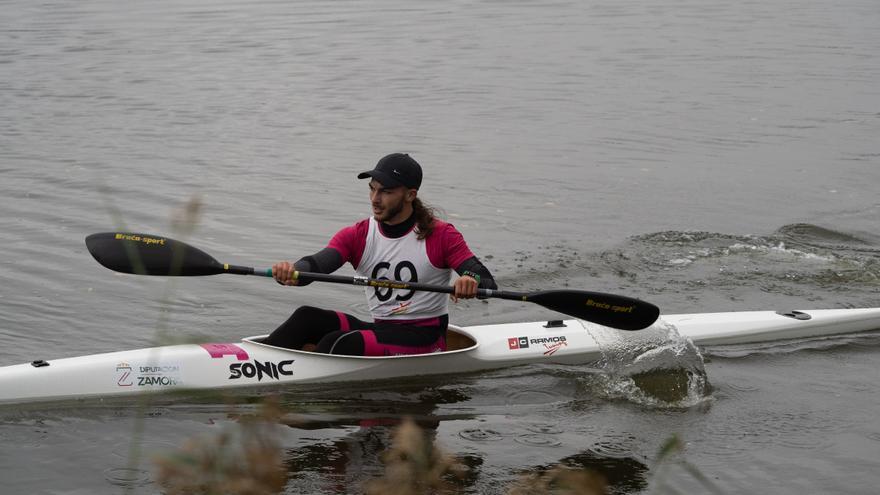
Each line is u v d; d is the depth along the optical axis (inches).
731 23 2107.5
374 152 1122.0
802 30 2021.4
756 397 517.3
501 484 404.2
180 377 497.7
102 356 501.7
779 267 765.3
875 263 780.0
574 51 1788.9
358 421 473.7
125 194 928.9
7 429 449.7
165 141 1163.9
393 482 323.9
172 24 2103.8
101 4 2401.6
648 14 2231.8
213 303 656.4
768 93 1456.7
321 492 390.0
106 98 1413.6
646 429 472.1
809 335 629.9
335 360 518.0
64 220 836.6
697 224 874.1
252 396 498.6
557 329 585.0
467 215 889.5
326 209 896.9
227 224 842.2
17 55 1748.3
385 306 530.9
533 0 2449.6
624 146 1160.2
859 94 1449.3
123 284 681.0
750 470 424.5
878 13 2244.1
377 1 2438.5
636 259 777.6
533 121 1283.2
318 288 701.3
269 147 1140.5
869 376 555.5
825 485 411.5
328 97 1430.9
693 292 708.0
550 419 484.7
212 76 1579.7
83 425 457.1
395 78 1563.7
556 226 861.8
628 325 535.2
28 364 491.2
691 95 1443.2
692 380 536.1
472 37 1935.3
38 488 391.2
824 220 893.2
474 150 1133.7
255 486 279.7
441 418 482.3
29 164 1040.2
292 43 1879.9
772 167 1075.9
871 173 1053.8
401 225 522.6
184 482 309.0
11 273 692.7
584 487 304.0
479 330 579.5
